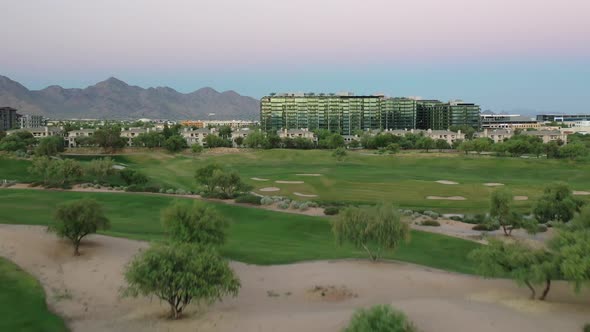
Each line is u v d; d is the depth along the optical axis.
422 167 169.75
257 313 37.62
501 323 34.22
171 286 35.78
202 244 49.47
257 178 130.38
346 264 51.84
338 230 54.44
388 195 106.06
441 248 61.38
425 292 43.16
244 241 61.69
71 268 48.50
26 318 35.38
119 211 77.75
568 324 34.25
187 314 37.91
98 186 101.75
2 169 125.19
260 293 42.88
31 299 39.47
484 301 39.94
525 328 33.41
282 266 50.81
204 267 37.44
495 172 154.00
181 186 117.06
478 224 76.69
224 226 55.62
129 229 65.69
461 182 124.25
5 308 36.78
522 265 40.69
